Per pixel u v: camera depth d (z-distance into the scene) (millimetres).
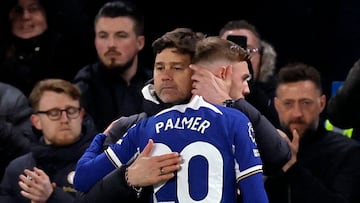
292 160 14945
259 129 12430
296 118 15828
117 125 12688
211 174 11578
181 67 12117
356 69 15586
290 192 14945
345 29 21031
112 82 17875
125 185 11836
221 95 12297
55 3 19906
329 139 16016
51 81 16188
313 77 15891
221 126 11734
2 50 19484
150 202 11906
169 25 21141
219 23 21297
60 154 15906
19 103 17984
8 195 15930
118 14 17812
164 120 11938
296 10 21250
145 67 18906
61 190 15109
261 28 21422
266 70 18219
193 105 11938
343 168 15773
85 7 20469
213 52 12336
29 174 14953
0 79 19484
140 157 11766
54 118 15930
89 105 17734
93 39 20094
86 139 16125
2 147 17281
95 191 11977
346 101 15727
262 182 11680
